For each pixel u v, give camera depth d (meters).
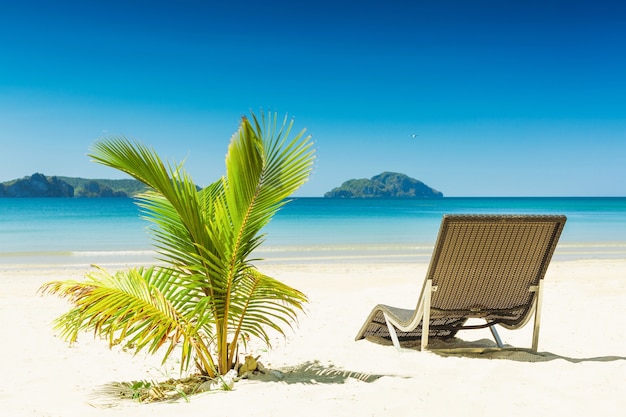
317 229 30.72
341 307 8.16
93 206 77.25
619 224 38.28
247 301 4.35
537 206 109.69
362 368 4.65
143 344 3.73
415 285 10.42
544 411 3.46
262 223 4.26
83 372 4.75
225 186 4.13
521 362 4.72
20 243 21.06
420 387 3.91
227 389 3.90
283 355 5.25
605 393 3.82
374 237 24.83
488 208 92.56
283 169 4.05
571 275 12.27
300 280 11.23
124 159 3.87
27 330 6.39
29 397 3.99
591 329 6.52
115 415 3.45
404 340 5.93
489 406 3.53
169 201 4.02
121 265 13.86
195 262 4.18
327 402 3.55
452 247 4.71
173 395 4.00
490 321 5.64
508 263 4.91
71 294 3.88
